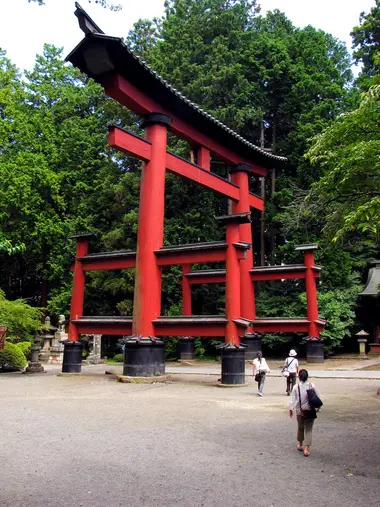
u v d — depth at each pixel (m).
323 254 29.39
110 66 15.90
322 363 24.72
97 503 5.07
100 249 34.38
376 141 10.59
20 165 33.91
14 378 18.28
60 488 5.55
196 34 36.53
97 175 35.19
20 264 40.81
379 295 27.19
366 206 10.12
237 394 13.81
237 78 32.53
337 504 5.09
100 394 13.55
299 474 6.13
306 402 7.21
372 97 11.08
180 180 31.19
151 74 16.77
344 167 11.66
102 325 18.62
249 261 26.20
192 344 28.97
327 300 28.39
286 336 29.75
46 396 13.17
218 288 32.09
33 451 7.20
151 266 17.25
